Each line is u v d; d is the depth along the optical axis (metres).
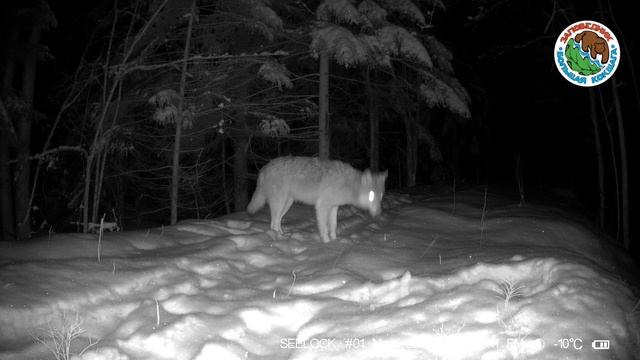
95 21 11.68
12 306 6.42
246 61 10.25
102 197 12.34
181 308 6.73
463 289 6.81
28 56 10.03
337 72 13.41
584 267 6.93
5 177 10.06
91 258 7.19
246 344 6.51
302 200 8.52
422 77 11.34
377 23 10.39
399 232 8.69
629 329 6.43
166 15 9.71
